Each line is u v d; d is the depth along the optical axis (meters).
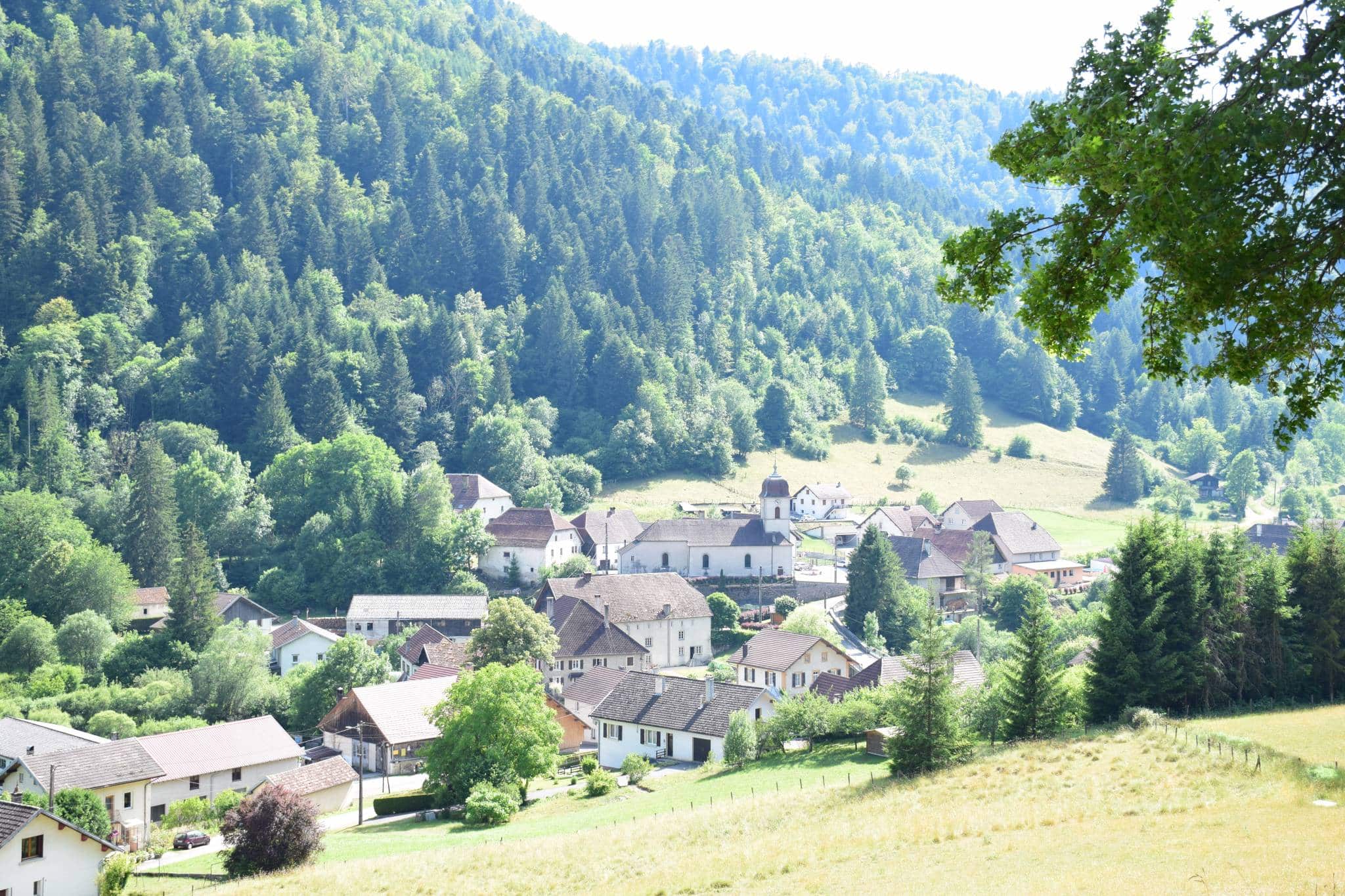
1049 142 19.47
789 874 44.03
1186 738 59.41
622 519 185.00
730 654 142.88
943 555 168.00
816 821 54.00
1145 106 18.41
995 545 181.75
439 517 167.75
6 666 123.19
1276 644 78.50
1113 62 18.80
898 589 140.50
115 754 83.12
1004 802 51.22
